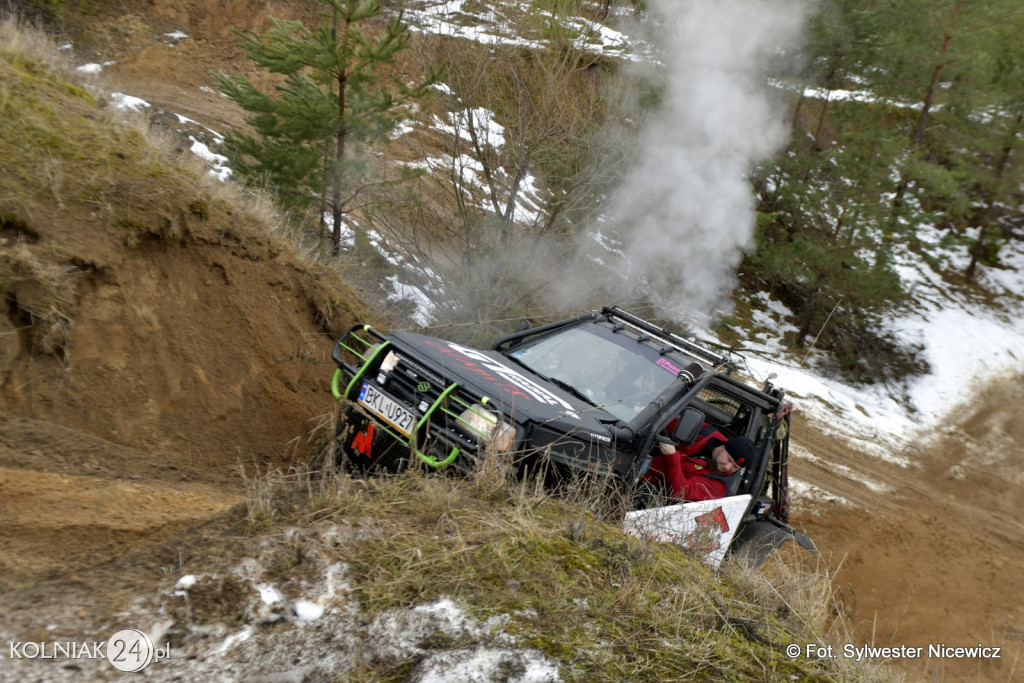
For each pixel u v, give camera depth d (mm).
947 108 18797
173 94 14195
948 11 17266
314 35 8805
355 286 8141
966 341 18859
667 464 5125
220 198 6496
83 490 3416
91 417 4680
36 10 14711
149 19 16359
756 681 3004
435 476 3846
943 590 8109
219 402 5375
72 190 5289
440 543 3270
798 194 15641
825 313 17359
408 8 10422
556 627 2984
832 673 3348
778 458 6484
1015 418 15844
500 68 9336
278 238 6832
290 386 5957
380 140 9234
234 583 2754
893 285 15539
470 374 4215
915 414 15586
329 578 2910
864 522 9570
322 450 4492
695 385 5266
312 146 9195
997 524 10609
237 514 3287
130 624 2510
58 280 4723
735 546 5508
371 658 2658
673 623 3240
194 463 4859
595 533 3754
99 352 4902
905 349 17828
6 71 6406
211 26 17078
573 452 4129
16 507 3102
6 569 2688
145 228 5426
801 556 7898
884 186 15820
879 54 16312
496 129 9648
